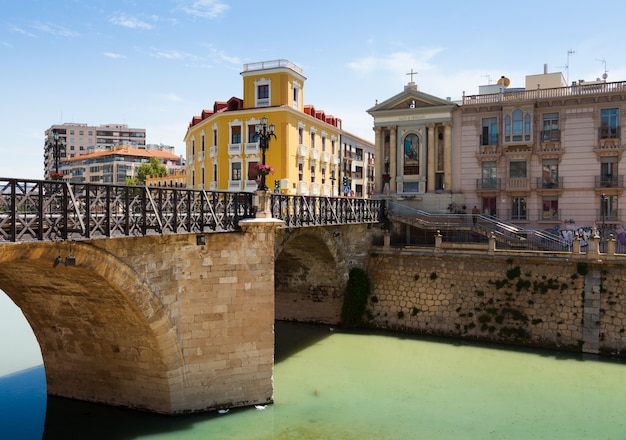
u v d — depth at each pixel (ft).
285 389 71.61
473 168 129.39
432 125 131.44
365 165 234.38
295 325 110.52
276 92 151.94
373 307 107.65
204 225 57.82
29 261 42.73
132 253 51.42
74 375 63.98
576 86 120.98
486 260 99.96
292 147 153.69
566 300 92.43
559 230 121.80
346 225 107.34
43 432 56.39
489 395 70.59
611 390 72.59
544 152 122.62
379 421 61.72
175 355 57.72
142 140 457.68
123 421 58.70
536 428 60.64
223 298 60.39
